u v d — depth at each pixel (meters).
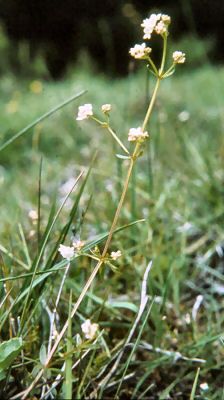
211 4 2.93
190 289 0.53
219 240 0.58
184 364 0.39
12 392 0.31
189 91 1.55
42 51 3.00
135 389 0.35
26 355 0.34
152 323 0.44
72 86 1.86
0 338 0.32
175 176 0.71
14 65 2.41
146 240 0.55
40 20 3.27
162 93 1.49
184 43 2.32
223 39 2.81
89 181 0.72
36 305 0.33
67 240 0.48
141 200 0.67
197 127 1.06
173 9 3.02
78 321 0.39
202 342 0.40
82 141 1.09
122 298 0.47
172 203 0.66
